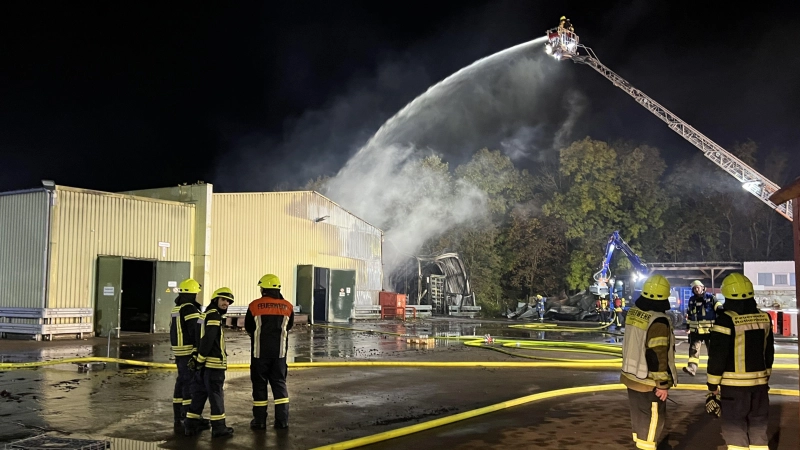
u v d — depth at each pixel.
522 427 6.97
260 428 6.64
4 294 16.56
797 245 5.00
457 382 10.05
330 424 6.95
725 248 40.81
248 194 22.20
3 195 16.88
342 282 25.88
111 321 16.80
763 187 31.17
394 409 7.82
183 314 6.63
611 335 21.16
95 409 7.48
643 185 40.88
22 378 9.72
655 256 41.75
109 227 17.36
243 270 21.81
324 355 13.34
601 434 6.65
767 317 5.25
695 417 7.57
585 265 39.19
